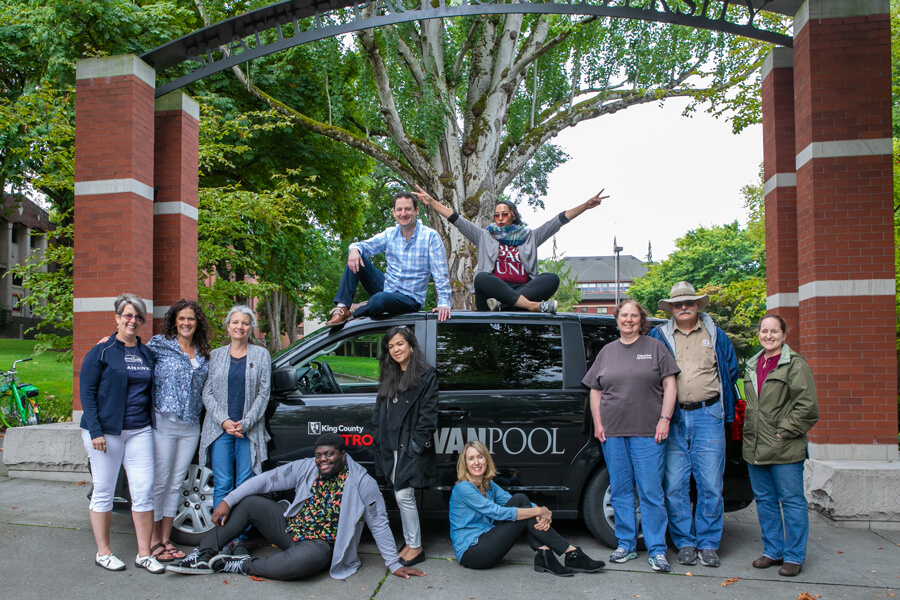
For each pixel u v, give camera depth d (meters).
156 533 4.31
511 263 5.55
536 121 14.33
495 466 4.36
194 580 3.89
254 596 3.67
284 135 15.44
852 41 5.70
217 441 4.35
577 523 5.18
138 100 6.45
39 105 9.01
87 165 6.38
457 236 12.45
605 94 13.66
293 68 15.05
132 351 4.12
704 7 6.19
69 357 9.88
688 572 4.08
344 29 6.36
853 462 5.40
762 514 4.20
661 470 4.21
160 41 11.94
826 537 4.87
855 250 5.61
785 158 6.60
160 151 7.11
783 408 4.04
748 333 34.75
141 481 4.07
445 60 12.73
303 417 4.43
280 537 4.05
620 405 4.20
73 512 5.33
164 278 7.02
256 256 14.15
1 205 14.69
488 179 12.66
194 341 4.43
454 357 4.54
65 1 10.16
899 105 11.13
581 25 12.46
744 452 4.20
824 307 5.62
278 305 24.03
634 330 4.22
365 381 4.62
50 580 3.86
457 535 4.15
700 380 4.23
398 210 5.05
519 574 4.04
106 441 3.99
